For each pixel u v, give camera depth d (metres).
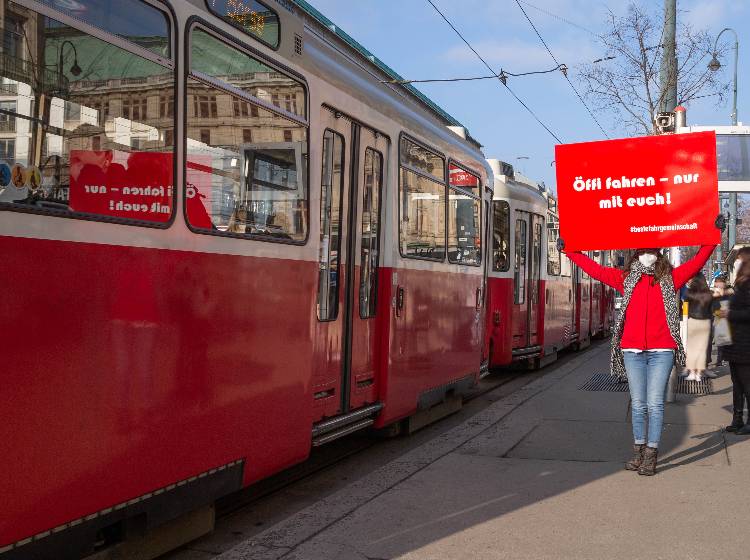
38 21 3.55
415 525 5.27
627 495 5.96
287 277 5.66
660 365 6.56
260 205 5.35
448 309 9.55
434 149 9.09
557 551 4.74
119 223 3.98
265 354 5.37
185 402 4.50
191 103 4.60
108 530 4.31
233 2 5.08
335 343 6.77
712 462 7.02
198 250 4.62
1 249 3.34
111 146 3.97
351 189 7.06
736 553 4.68
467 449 7.69
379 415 7.66
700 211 6.44
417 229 8.54
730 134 11.83
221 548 5.26
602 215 6.70
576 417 9.38
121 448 4.01
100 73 3.91
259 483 7.05
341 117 6.80
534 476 6.59
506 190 14.02
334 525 5.28
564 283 17.69
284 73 5.75
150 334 4.21
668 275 6.58
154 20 4.30
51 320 3.57
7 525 3.37
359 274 7.25
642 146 6.57
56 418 3.60
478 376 10.95
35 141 3.52
